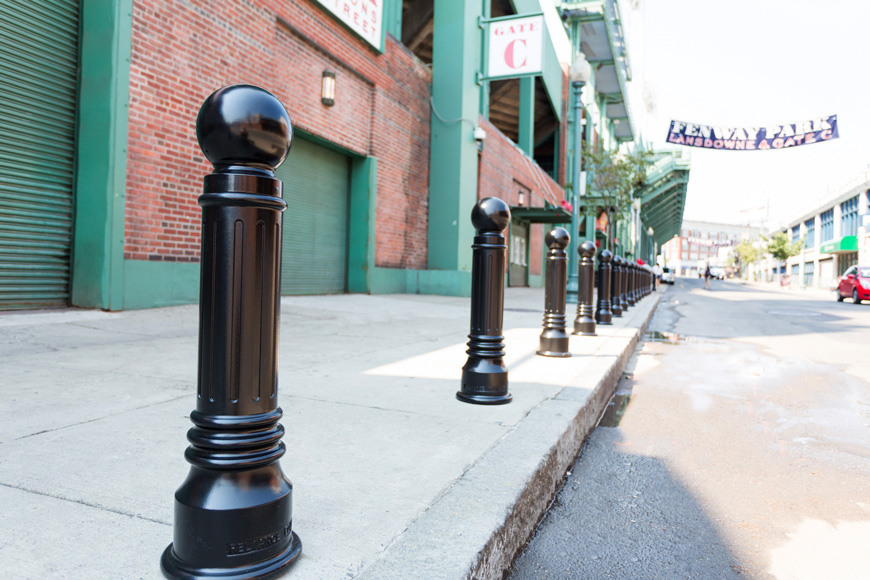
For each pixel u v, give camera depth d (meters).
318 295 10.19
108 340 4.70
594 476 2.56
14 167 5.55
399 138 11.95
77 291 6.06
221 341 1.27
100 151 5.95
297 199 9.63
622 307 10.80
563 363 4.40
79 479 1.83
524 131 22.31
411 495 1.78
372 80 10.84
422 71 12.76
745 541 1.96
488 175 16.42
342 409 2.85
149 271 6.36
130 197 6.17
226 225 1.27
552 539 1.94
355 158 11.05
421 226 12.98
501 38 13.03
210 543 1.25
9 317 5.14
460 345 5.25
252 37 7.81
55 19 5.84
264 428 1.32
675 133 24.78
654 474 2.60
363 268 11.10
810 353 6.63
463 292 12.77
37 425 2.41
